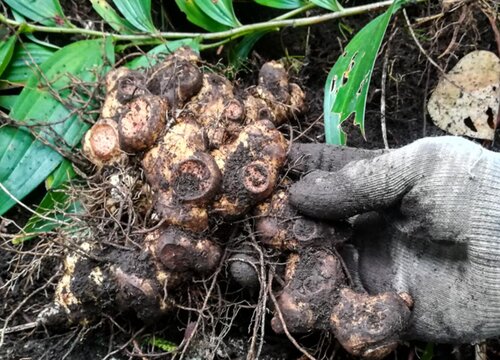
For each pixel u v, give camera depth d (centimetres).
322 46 44
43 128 36
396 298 27
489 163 25
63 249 32
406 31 42
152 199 31
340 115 32
